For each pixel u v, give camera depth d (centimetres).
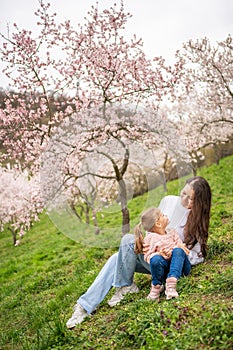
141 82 1065
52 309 744
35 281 1047
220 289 489
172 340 393
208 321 399
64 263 1190
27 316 774
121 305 584
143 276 681
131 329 452
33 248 1742
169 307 464
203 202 582
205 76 1459
